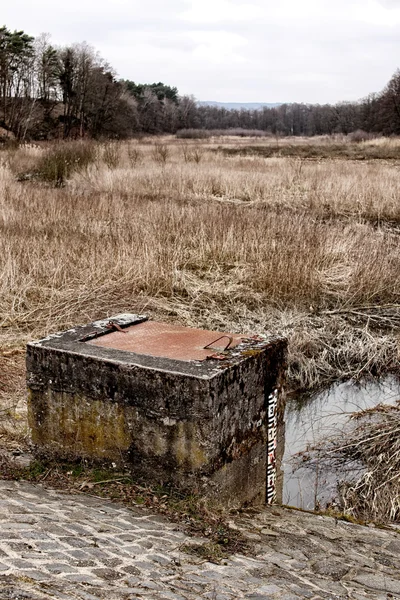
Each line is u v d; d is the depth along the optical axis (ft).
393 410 26.00
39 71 192.34
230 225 44.50
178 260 39.42
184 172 71.26
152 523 13.08
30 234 42.60
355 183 62.23
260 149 141.59
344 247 40.83
